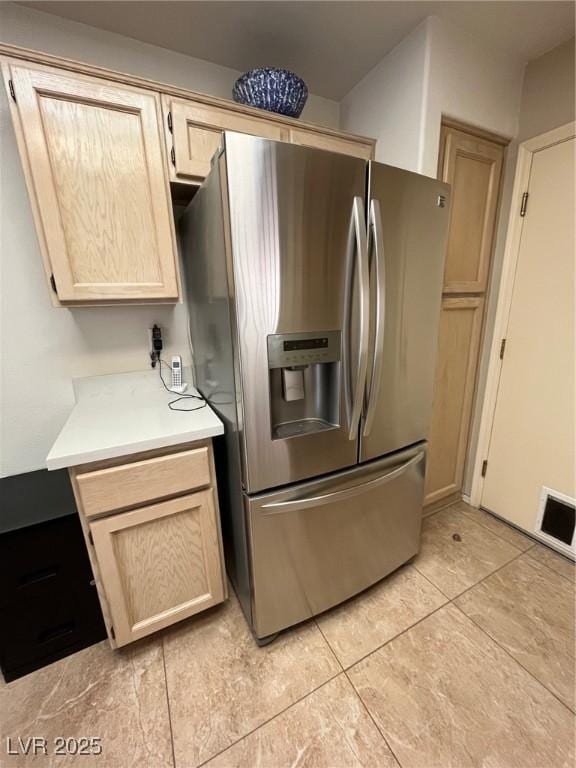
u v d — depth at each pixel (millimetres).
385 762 983
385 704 1124
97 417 1276
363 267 1086
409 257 1256
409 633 1364
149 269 1234
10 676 1193
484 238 1792
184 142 1191
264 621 1272
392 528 1527
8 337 1367
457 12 1303
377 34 1410
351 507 1354
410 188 1189
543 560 1729
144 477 1101
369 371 1229
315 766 978
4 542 1099
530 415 1807
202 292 1326
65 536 1188
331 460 1245
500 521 2027
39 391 1453
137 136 1131
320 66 1604
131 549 1146
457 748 1010
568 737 1030
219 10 1259
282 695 1154
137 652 1300
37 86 983
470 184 1657
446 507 2172
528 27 1392
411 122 1449
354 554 1418
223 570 1347
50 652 1247
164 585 1233
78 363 1497
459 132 1543
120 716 1100
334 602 1415
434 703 1125
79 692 1165
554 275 1619
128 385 1584
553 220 1589
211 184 995
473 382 2018
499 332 1871
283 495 1181
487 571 1667
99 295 1180
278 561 1237
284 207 959
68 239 1110
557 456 1722
